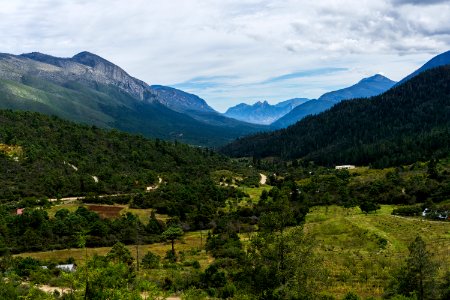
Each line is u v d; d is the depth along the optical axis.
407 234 109.19
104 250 108.19
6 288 57.03
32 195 143.00
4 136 175.38
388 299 61.06
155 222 129.25
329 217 134.75
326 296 54.75
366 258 88.19
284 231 46.94
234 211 150.38
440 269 70.50
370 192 165.75
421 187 157.38
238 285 47.47
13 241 106.56
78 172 169.88
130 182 172.88
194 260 97.38
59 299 50.16
